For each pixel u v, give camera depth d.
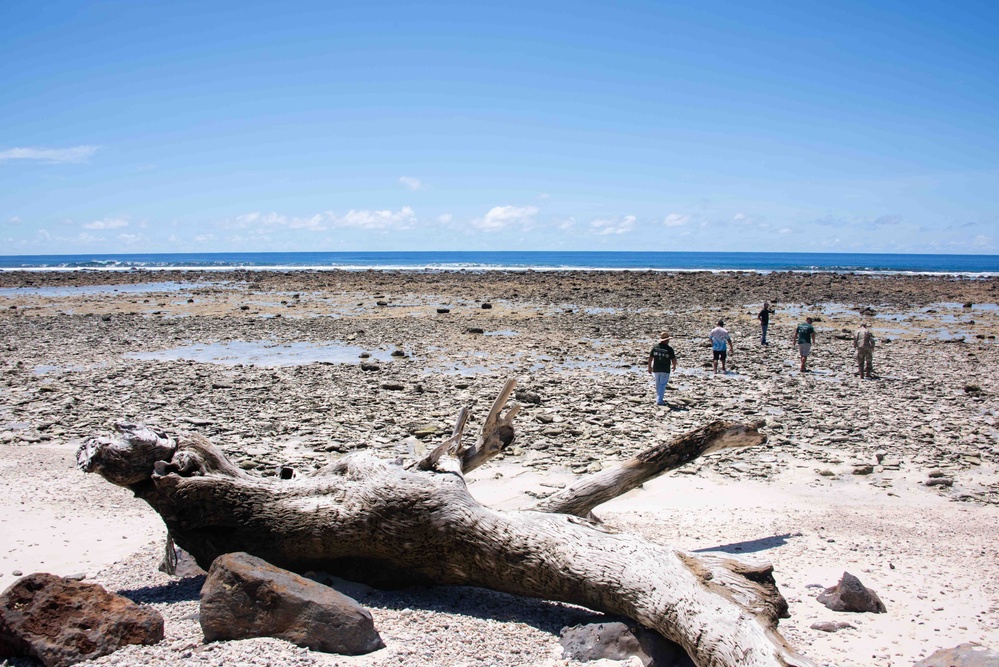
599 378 22.59
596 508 11.02
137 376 21.95
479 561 7.35
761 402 19.11
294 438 14.91
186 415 16.86
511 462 13.41
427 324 37.34
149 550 8.99
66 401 17.84
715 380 22.66
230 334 33.19
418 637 6.47
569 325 37.00
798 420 17.08
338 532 7.60
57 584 6.09
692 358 27.38
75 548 9.20
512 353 27.89
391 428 15.65
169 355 27.14
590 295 53.88
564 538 7.09
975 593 7.79
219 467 8.02
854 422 16.97
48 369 23.75
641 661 6.11
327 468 8.34
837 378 23.27
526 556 7.09
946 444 15.08
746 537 9.68
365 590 7.85
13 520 10.23
